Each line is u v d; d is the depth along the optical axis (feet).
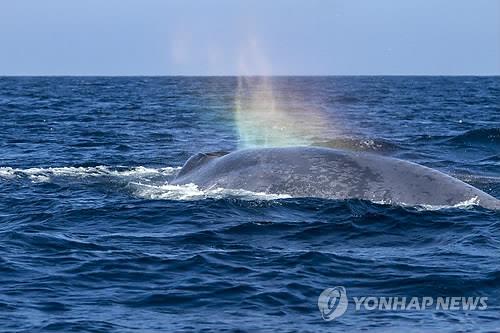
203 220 127.75
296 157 140.87
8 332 81.30
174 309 88.84
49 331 81.82
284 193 135.64
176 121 379.96
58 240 117.39
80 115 415.85
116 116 411.75
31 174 176.35
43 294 93.25
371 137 295.07
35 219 132.87
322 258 106.22
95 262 105.40
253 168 141.59
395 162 138.21
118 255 108.78
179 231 122.52
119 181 164.76
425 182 133.69
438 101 613.11
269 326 83.30
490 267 102.17
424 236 118.42
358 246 113.91
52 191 156.25
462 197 131.75
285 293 93.20
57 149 242.99
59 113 432.66
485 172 191.31
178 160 214.69
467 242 114.73
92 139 276.00
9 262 104.99
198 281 97.50
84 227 126.82
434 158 214.48
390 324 83.66
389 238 117.60
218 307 89.25
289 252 109.81
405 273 99.91
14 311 87.35
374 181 134.00
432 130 326.24
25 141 266.57
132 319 85.61
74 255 108.88
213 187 141.28
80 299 91.81
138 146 256.52
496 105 547.49
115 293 93.91
